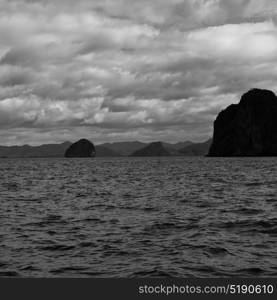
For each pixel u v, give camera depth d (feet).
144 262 46.96
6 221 75.51
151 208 91.04
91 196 121.70
